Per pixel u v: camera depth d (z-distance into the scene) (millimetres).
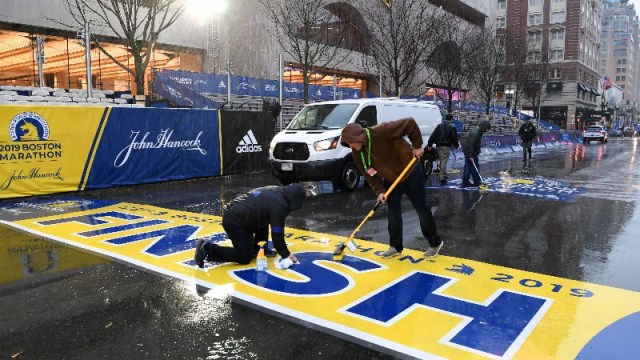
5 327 3467
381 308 3785
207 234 6273
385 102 11281
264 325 3484
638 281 4504
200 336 3314
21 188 9102
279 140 10258
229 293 4109
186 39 24719
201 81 20953
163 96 18438
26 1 19531
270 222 4730
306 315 3648
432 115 13086
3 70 28094
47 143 9414
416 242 5984
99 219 7242
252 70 26312
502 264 5051
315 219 7379
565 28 68250
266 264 4730
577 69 68062
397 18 25859
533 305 3863
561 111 69000
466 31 35594
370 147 4836
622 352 3068
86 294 4109
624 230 6715
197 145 12258
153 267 4836
